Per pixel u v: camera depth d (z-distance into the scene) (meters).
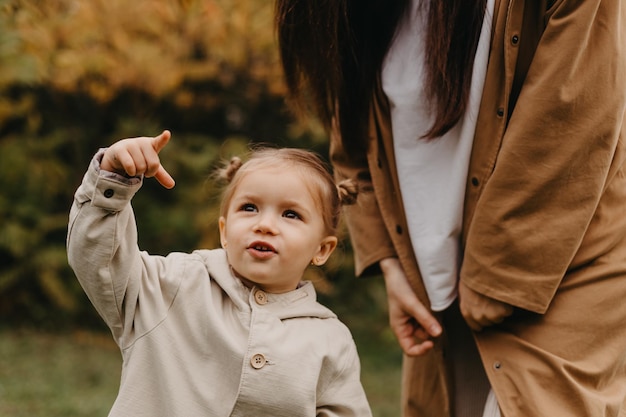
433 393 2.55
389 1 2.29
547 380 2.05
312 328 2.04
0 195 7.03
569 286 2.10
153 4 6.55
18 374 5.32
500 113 2.15
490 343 2.19
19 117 7.05
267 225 2.01
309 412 1.93
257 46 6.76
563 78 1.99
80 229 1.83
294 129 6.82
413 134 2.29
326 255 2.19
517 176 2.06
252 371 1.90
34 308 7.26
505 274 2.11
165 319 1.93
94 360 5.93
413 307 2.41
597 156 2.01
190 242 7.31
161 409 1.89
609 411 2.04
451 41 2.13
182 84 7.12
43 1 5.28
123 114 7.16
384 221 2.46
